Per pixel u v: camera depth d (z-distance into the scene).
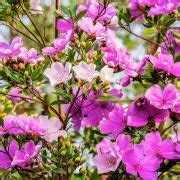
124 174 1.95
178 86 2.11
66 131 2.04
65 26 2.12
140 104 1.95
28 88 1.97
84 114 2.05
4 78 1.98
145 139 1.92
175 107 1.92
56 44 2.01
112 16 2.15
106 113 2.06
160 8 2.06
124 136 1.90
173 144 1.92
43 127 1.95
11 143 1.94
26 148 1.92
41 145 1.91
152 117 1.94
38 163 1.94
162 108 1.90
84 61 1.96
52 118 1.96
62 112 2.16
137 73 1.99
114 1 2.28
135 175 1.92
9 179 2.09
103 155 1.91
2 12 2.17
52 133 1.96
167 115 1.93
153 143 1.92
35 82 2.03
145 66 2.00
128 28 2.19
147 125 1.96
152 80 1.99
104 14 2.14
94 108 2.06
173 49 2.09
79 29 2.06
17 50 2.01
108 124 1.99
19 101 2.34
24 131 1.93
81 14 2.06
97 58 1.97
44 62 2.03
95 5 2.13
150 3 2.10
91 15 2.13
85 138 2.43
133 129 1.98
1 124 1.94
